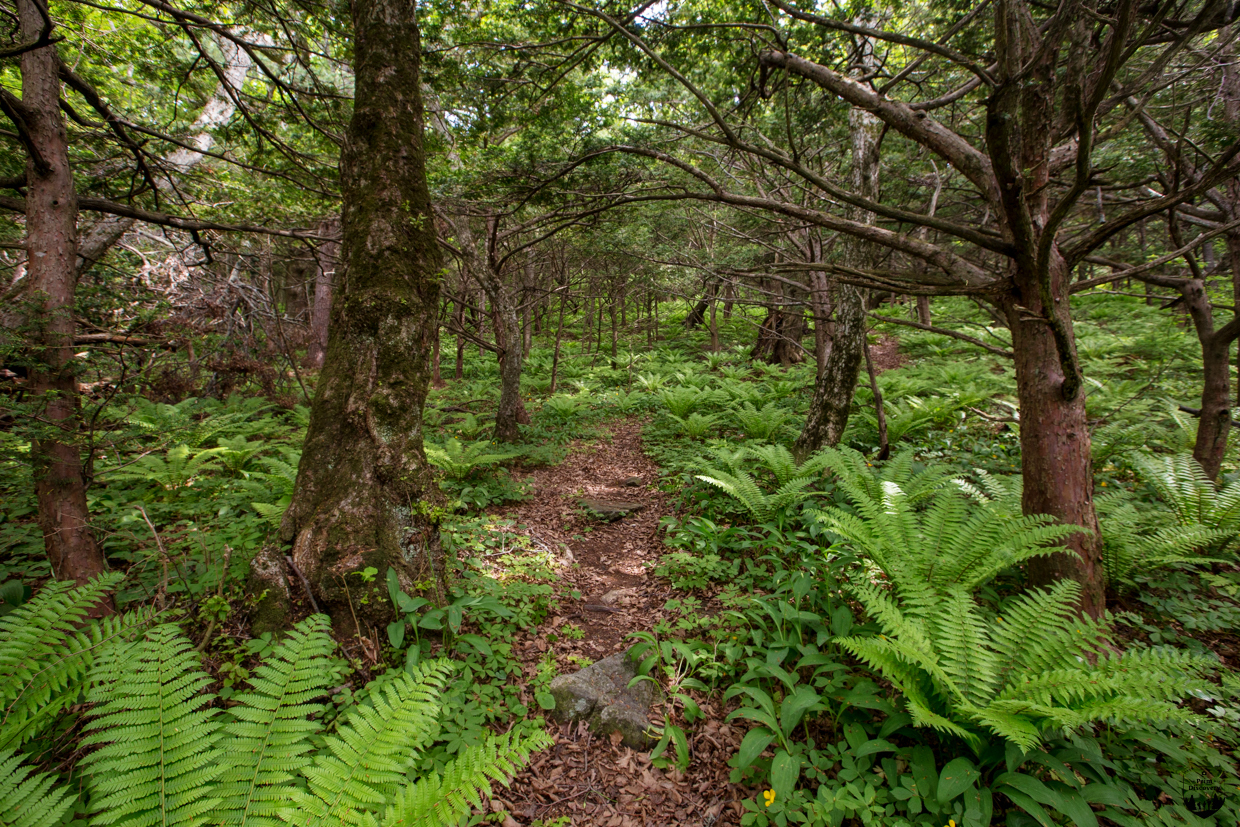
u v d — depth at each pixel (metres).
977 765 2.24
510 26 5.21
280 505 4.27
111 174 4.86
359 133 3.28
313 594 2.92
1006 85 2.32
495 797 2.34
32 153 2.94
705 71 4.83
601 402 11.55
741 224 10.78
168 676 1.78
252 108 5.30
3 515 4.30
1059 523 3.08
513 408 8.40
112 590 3.06
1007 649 2.53
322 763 1.67
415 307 3.31
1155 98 4.95
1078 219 7.82
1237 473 4.93
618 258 13.03
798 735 2.59
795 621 3.07
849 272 3.28
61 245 3.03
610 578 4.59
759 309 19.06
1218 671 2.82
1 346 2.59
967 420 7.89
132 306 3.88
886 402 8.16
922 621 2.65
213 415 7.54
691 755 2.60
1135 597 3.64
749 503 4.77
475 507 5.88
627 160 5.21
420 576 3.20
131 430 3.58
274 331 9.98
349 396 3.17
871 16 4.32
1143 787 2.24
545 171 5.32
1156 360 9.31
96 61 5.14
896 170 7.63
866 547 3.16
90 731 2.19
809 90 4.76
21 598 3.16
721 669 3.04
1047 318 2.75
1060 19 2.19
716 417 8.88
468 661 2.92
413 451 3.28
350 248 3.25
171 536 3.82
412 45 3.40
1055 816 2.08
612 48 4.61
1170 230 4.46
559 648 3.41
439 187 5.76
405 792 1.66
